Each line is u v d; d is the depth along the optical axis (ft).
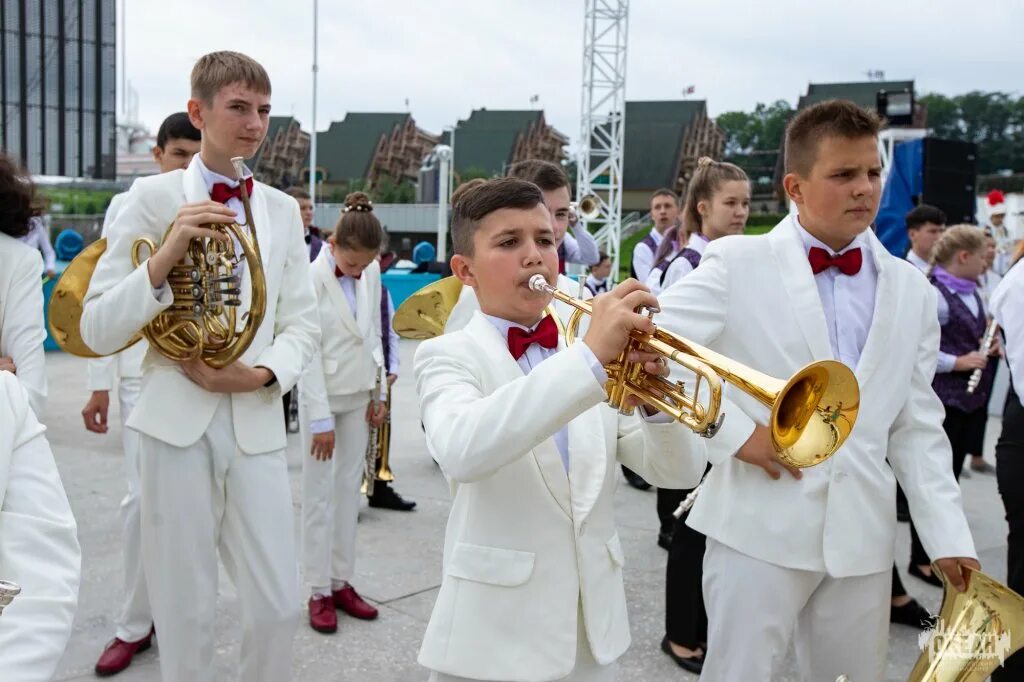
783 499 7.97
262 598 9.53
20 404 5.33
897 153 32.71
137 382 13.34
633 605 14.51
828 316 8.44
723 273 8.39
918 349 8.50
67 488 19.79
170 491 9.30
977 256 18.19
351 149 231.50
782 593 7.96
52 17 75.20
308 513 13.52
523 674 6.08
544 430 5.46
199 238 9.09
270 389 9.76
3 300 9.13
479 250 6.56
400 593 14.74
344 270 14.38
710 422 5.46
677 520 12.57
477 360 6.51
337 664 12.26
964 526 7.89
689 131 215.72
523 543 6.28
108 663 11.59
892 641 13.55
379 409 14.75
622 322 5.49
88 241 60.34
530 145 237.66
